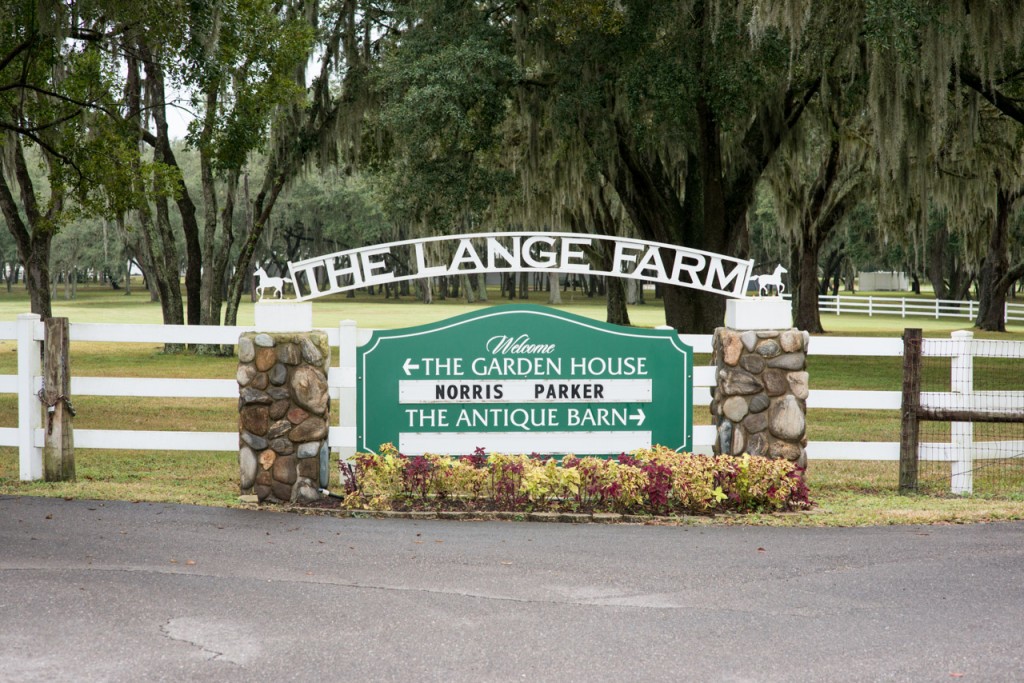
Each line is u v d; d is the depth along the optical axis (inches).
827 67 745.0
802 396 346.9
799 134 898.1
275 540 277.0
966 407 372.8
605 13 690.8
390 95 805.9
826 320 1898.4
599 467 322.0
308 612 213.5
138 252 1321.4
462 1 743.7
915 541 281.4
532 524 305.0
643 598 225.6
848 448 378.9
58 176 676.7
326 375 334.6
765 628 205.3
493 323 351.3
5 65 606.5
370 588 231.8
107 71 685.3
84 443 375.2
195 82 663.1
